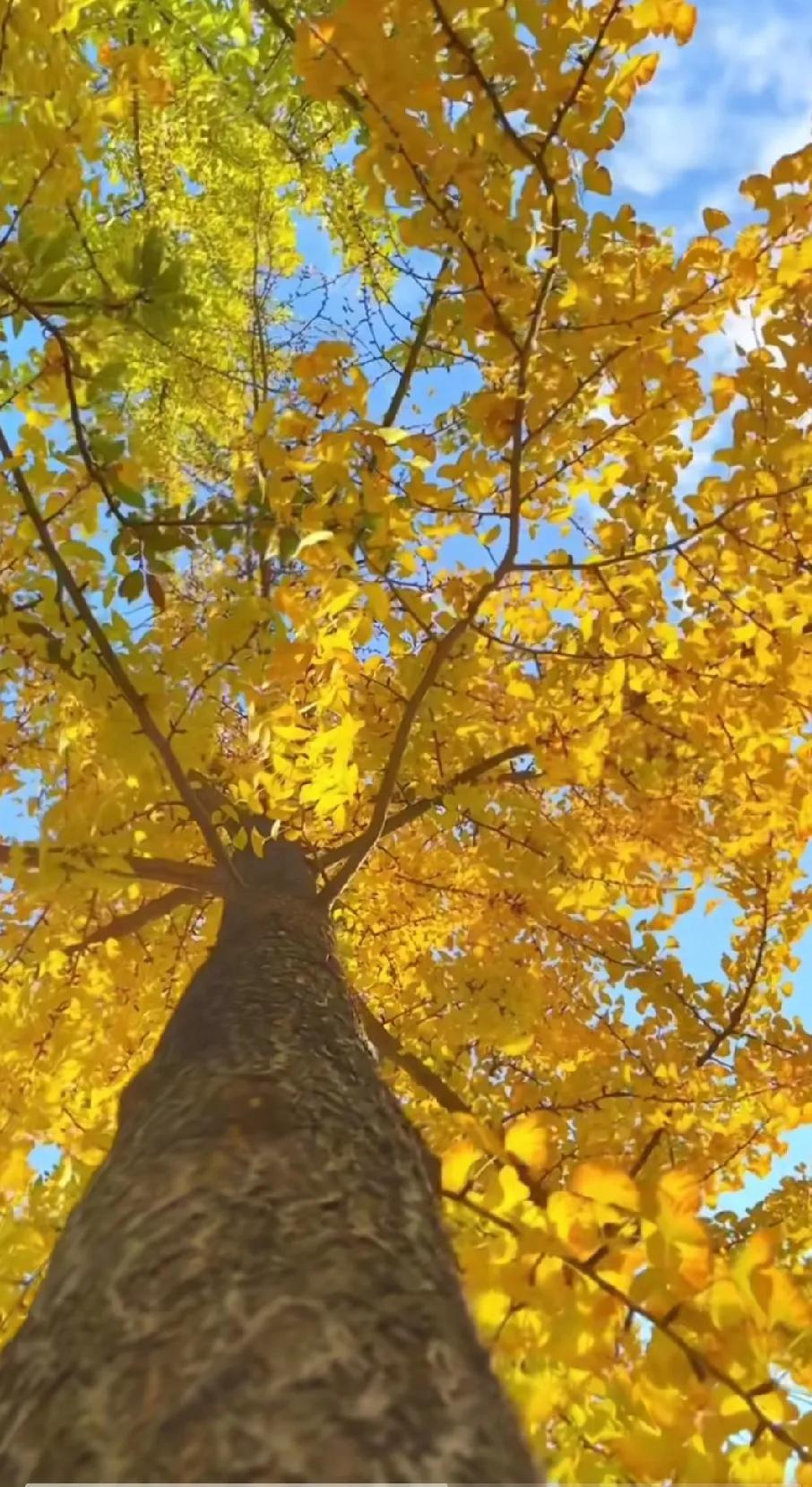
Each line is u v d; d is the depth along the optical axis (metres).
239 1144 1.27
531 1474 0.87
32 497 2.10
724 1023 2.96
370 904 3.44
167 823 2.55
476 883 3.31
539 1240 1.47
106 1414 0.84
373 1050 1.98
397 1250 1.12
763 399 2.18
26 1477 0.81
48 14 1.86
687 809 2.91
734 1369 1.41
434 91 1.77
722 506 2.35
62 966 2.72
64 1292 1.08
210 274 3.98
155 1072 1.71
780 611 2.39
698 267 2.04
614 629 2.59
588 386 2.27
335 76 1.80
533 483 2.45
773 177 1.93
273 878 2.71
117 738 2.15
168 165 4.03
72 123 1.94
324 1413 0.81
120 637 2.10
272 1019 1.74
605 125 1.83
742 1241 2.72
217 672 2.19
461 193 1.86
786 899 2.90
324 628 2.29
